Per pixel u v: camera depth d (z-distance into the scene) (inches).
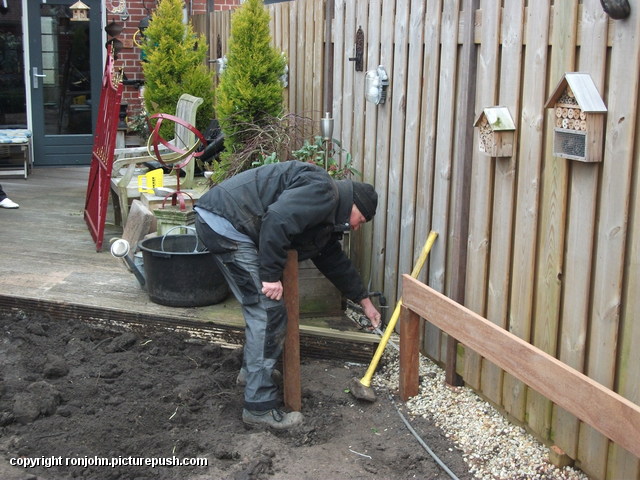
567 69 121.9
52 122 424.5
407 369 158.4
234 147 237.1
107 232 276.7
